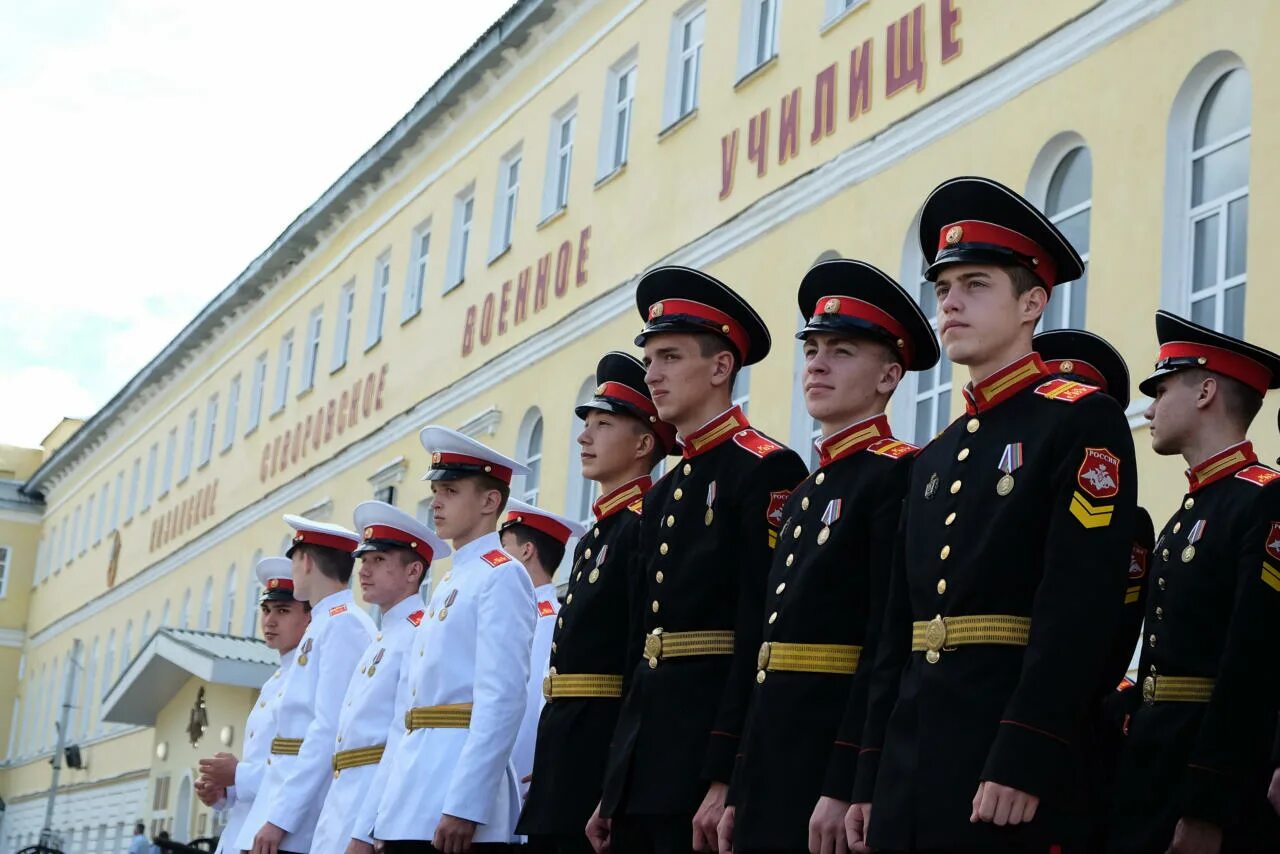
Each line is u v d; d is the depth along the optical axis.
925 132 13.97
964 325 5.39
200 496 35.00
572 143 20.95
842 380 6.12
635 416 7.48
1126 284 11.60
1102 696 5.32
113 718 30.48
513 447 21.00
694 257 17.34
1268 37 10.84
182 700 29.14
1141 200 11.62
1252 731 5.68
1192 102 11.51
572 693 7.15
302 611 11.45
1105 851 6.01
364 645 10.00
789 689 5.82
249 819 10.07
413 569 9.52
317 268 29.81
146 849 28.09
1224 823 5.57
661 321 6.89
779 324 15.61
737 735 6.14
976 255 5.40
